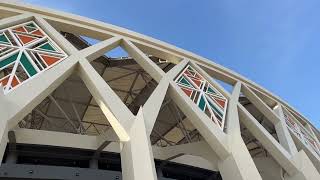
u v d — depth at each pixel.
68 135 14.79
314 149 21.00
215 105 16.11
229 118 15.23
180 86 15.73
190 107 14.27
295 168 15.20
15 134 13.73
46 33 14.90
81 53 13.98
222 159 13.55
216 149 13.57
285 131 18.48
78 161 15.51
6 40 13.48
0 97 9.70
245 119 16.92
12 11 15.34
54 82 11.93
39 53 13.29
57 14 15.99
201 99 15.84
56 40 14.38
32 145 14.15
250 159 12.62
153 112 12.46
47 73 12.03
